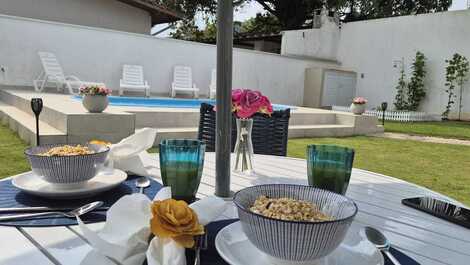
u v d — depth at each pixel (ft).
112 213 2.24
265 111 4.59
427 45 34.96
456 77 33.17
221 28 3.34
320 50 40.47
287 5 51.52
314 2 47.52
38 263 2.20
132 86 27.12
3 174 9.47
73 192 3.15
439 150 18.19
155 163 4.95
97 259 2.24
